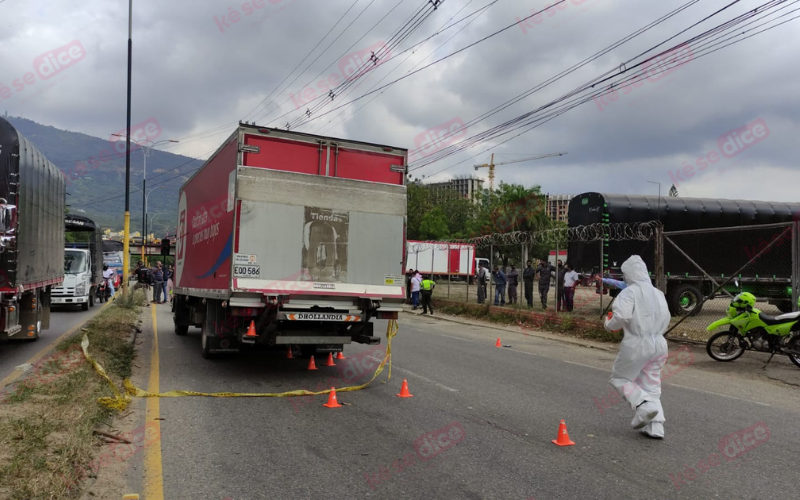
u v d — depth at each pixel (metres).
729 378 9.88
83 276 20.95
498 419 6.73
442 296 27.73
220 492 4.41
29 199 10.25
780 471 5.12
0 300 9.24
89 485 4.46
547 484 4.69
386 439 5.88
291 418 6.65
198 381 8.71
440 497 4.38
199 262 11.22
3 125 9.16
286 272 8.62
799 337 10.48
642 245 19.09
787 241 19.42
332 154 9.07
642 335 6.14
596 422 6.68
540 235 20.31
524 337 15.66
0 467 4.32
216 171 9.95
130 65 26.03
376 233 9.27
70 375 7.94
